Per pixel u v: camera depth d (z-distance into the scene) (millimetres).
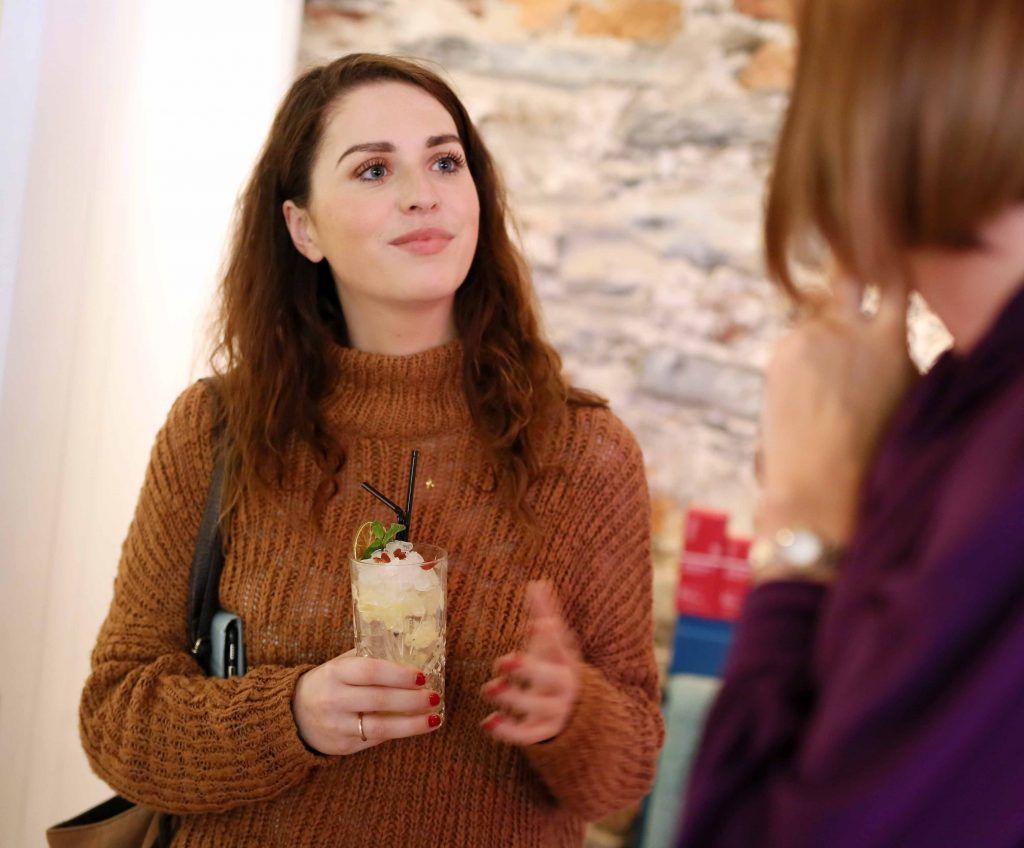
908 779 512
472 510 1423
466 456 1457
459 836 1338
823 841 528
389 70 1520
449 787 1348
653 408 2979
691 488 2973
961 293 587
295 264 1585
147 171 1993
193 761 1319
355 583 1262
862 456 666
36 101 1618
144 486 1527
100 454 1998
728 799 604
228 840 1366
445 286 1442
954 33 510
